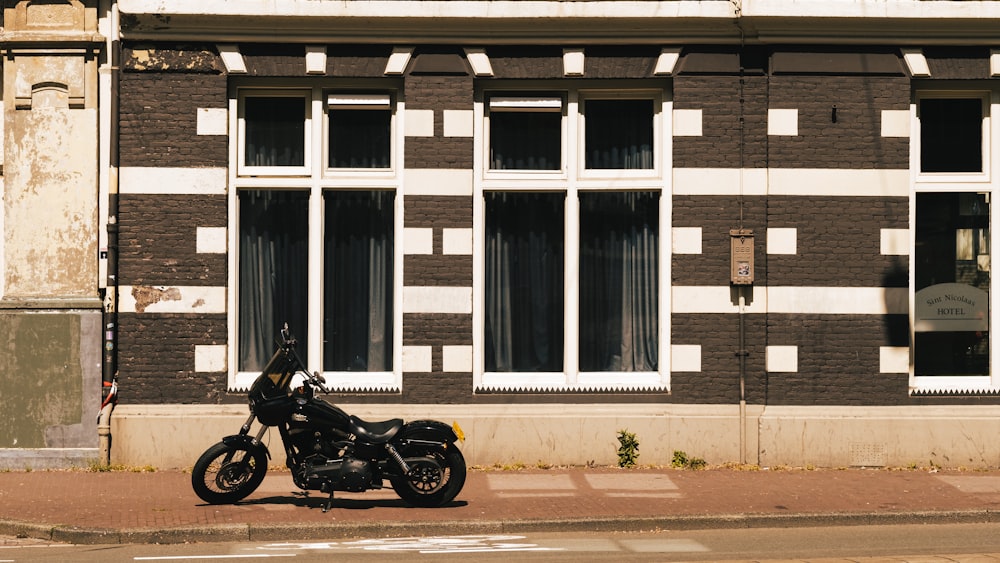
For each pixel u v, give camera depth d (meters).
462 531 11.01
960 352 14.86
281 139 14.73
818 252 14.50
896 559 9.53
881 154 14.55
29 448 14.15
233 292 14.52
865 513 11.57
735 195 14.52
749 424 14.45
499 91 14.73
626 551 10.10
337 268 14.82
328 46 14.41
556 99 14.73
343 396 14.41
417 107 14.45
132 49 14.30
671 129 14.61
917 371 14.85
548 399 14.49
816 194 14.52
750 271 14.45
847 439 14.45
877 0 14.30
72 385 14.16
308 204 14.78
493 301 14.86
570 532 11.11
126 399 14.27
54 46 14.21
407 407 14.42
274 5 14.16
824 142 14.52
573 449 14.41
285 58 14.39
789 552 10.09
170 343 14.29
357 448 11.65
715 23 14.35
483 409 14.44
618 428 14.45
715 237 14.52
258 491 12.73
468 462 14.36
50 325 14.15
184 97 14.32
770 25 14.38
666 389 14.57
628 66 14.51
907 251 14.57
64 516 11.23
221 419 14.23
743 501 12.16
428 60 14.45
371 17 14.18
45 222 14.22
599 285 14.92
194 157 14.33
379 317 14.81
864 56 14.53
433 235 14.46
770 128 14.51
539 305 14.88
